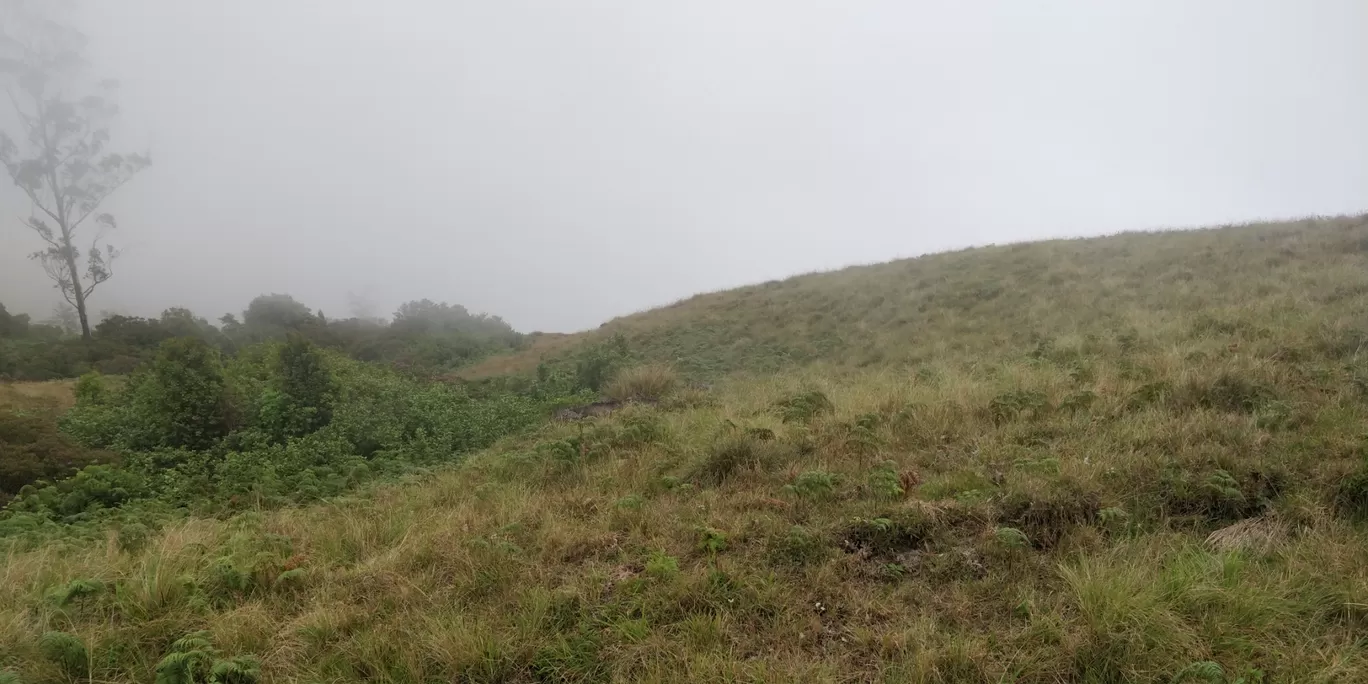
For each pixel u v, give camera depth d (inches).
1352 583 123.3
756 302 941.2
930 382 364.2
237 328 1576.0
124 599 159.9
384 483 331.9
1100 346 380.5
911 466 215.2
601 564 166.7
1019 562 147.6
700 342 810.8
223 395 493.4
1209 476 169.0
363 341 1370.6
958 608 135.2
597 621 139.8
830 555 158.2
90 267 1337.4
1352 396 220.7
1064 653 117.7
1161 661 113.0
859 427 256.2
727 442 247.6
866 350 603.2
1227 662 111.4
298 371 526.0
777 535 168.4
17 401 661.3
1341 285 404.8
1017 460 196.7
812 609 140.7
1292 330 321.1
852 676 120.8
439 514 232.7
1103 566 137.7
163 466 424.5
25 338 1269.7
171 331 1269.7
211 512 301.7
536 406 562.6
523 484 264.1
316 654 139.3
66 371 981.2
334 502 281.6
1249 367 260.5
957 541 158.9
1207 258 582.6
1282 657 111.0
